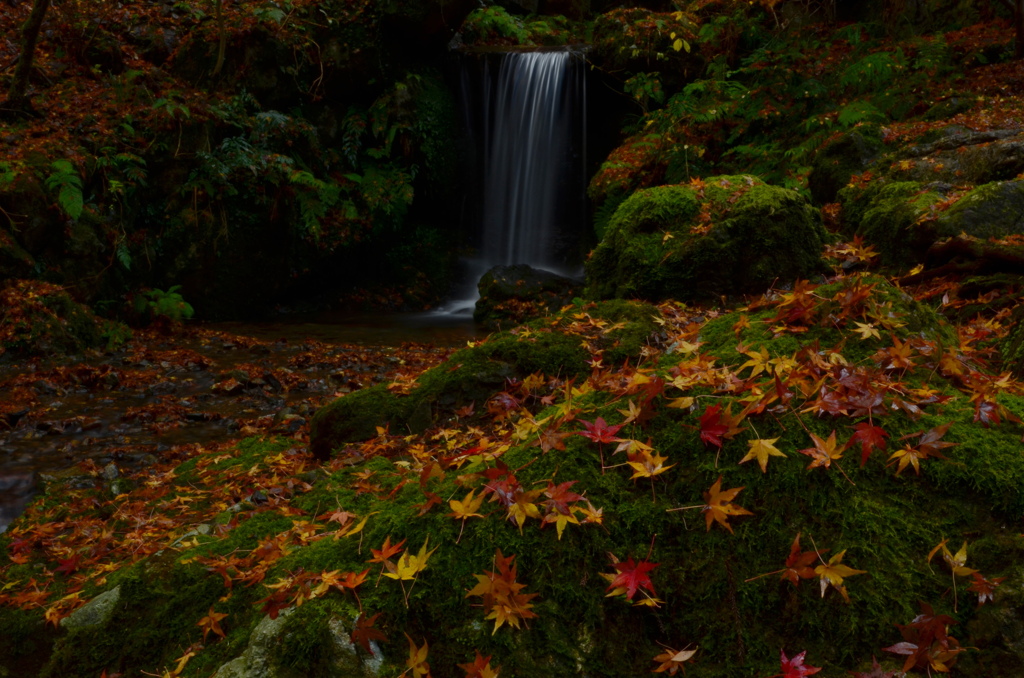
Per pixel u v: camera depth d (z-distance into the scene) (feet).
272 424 16.05
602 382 7.09
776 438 5.70
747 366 6.80
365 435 10.51
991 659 4.76
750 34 33.53
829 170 23.17
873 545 5.24
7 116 26.55
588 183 36.96
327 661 5.20
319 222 32.83
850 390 6.00
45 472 13.44
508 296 29.78
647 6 43.70
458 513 5.74
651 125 32.22
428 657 5.23
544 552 5.52
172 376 20.70
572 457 6.00
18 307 22.17
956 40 28.78
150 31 32.01
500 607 5.25
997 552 5.08
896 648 4.82
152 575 6.98
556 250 37.09
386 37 34.73
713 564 5.40
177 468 12.82
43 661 7.04
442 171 36.86
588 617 5.32
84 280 25.91
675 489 5.73
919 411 5.91
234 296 31.19
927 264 15.66
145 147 28.81
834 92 28.45
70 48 29.91
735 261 15.16
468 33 40.91
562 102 36.76
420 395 10.46
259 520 8.02
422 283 36.14
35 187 24.48
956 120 22.79
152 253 28.91
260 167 30.71
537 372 10.14
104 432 16.12
